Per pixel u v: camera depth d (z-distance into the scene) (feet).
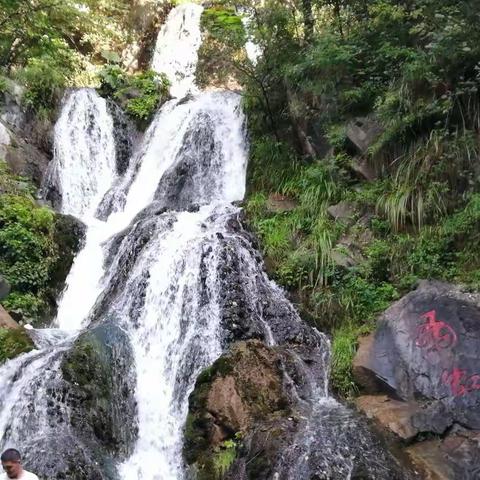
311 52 34.37
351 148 32.27
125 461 23.34
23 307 31.40
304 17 38.09
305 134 35.78
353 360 23.82
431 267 25.20
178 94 55.98
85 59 54.60
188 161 42.39
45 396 23.26
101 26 56.90
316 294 27.66
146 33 63.77
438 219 26.81
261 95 38.83
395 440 20.48
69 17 53.01
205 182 41.52
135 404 25.35
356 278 27.04
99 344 26.07
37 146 43.91
